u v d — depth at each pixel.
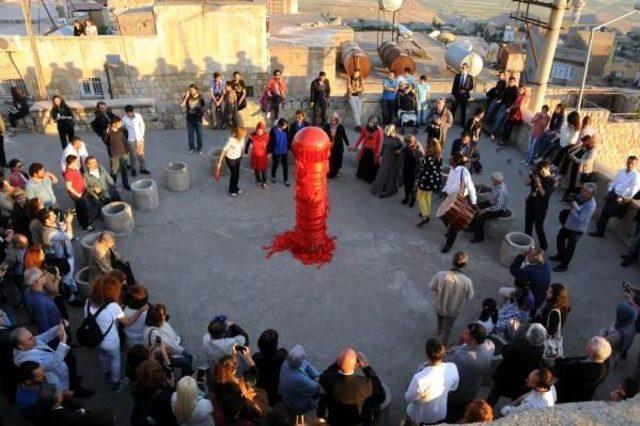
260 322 8.02
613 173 10.91
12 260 7.34
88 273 8.16
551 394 5.13
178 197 11.29
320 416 5.64
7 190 8.41
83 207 9.60
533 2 14.89
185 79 20.41
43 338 6.03
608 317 8.33
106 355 6.44
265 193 11.55
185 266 9.19
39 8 32.69
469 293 7.04
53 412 4.81
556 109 12.46
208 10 19.25
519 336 5.98
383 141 11.34
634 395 5.14
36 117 13.65
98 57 19.83
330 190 11.76
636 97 30.36
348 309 8.34
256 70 20.48
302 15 31.06
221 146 13.59
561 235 9.21
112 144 10.73
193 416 4.95
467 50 24.83
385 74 25.31
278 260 9.42
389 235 10.23
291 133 11.66
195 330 7.82
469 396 6.01
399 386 7.00
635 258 9.57
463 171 9.19
